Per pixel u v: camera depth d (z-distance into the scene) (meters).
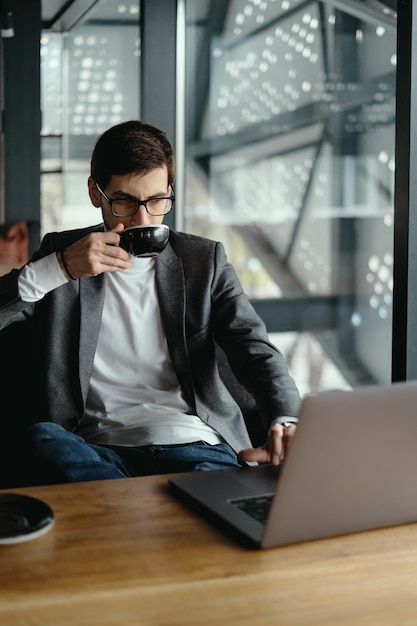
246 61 5.63
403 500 1.18
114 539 1.12
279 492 1.06
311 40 5.79
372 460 1.12
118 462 1.68
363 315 6.17
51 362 1.85
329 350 6.15
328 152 6.04
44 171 4.98
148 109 4.11
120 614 0.92
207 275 1.93
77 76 4.73
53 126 4.95
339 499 1.12
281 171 5.95
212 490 1.27
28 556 1.06
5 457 1.95
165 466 1.73
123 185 1.75
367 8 5.87
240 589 0.98
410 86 1.86
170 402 1.86
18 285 1.72
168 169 1.83
